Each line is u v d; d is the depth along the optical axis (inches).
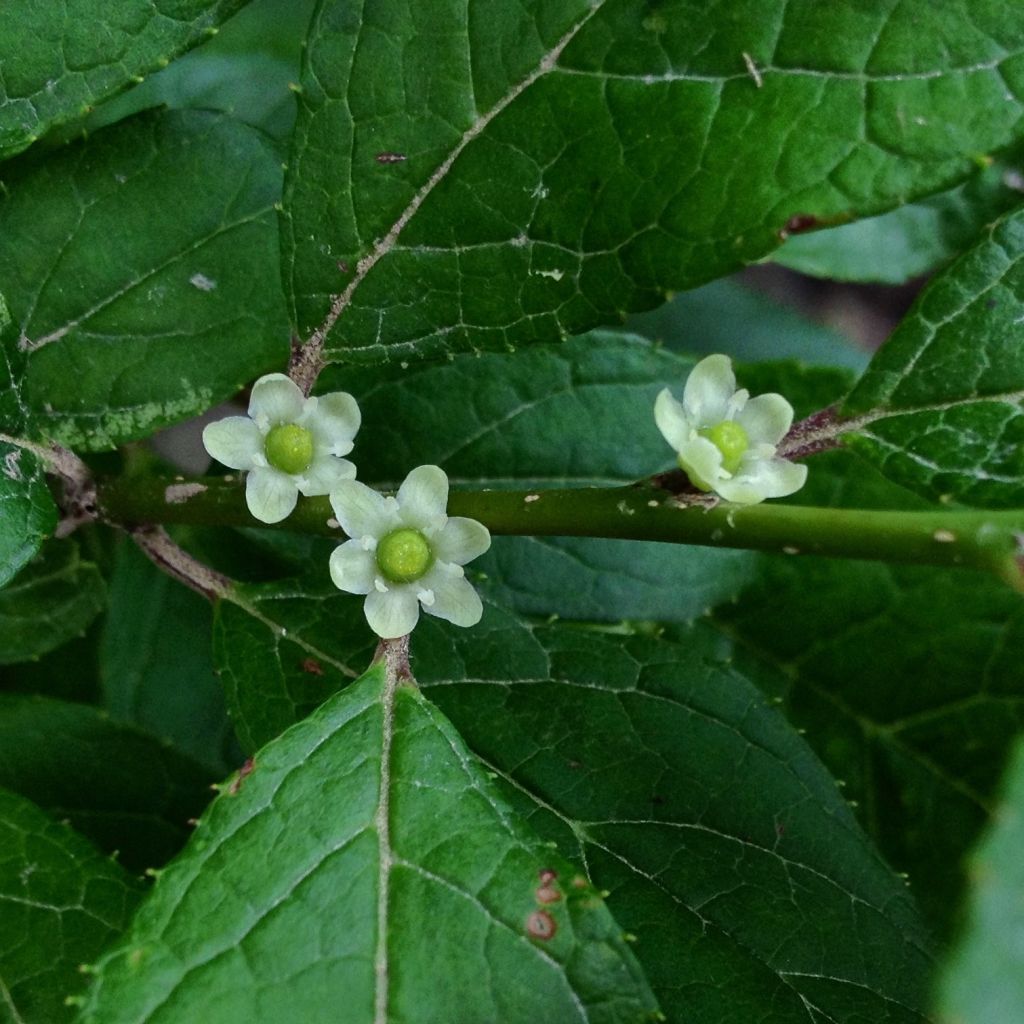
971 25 2.9
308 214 3.1
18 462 3.1
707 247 3.0
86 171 3.2
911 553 2.7
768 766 3.2
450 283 3.1
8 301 3.2
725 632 3.9
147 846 3.6
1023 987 2.2
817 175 2.9
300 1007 2.6
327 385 3.6
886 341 3.0
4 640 3.6
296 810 2.8
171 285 3.3
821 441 3.0
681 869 3.1
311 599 3.2
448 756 2.8
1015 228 3.0
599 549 3.6
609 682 3.3
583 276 3.0
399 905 2.7
